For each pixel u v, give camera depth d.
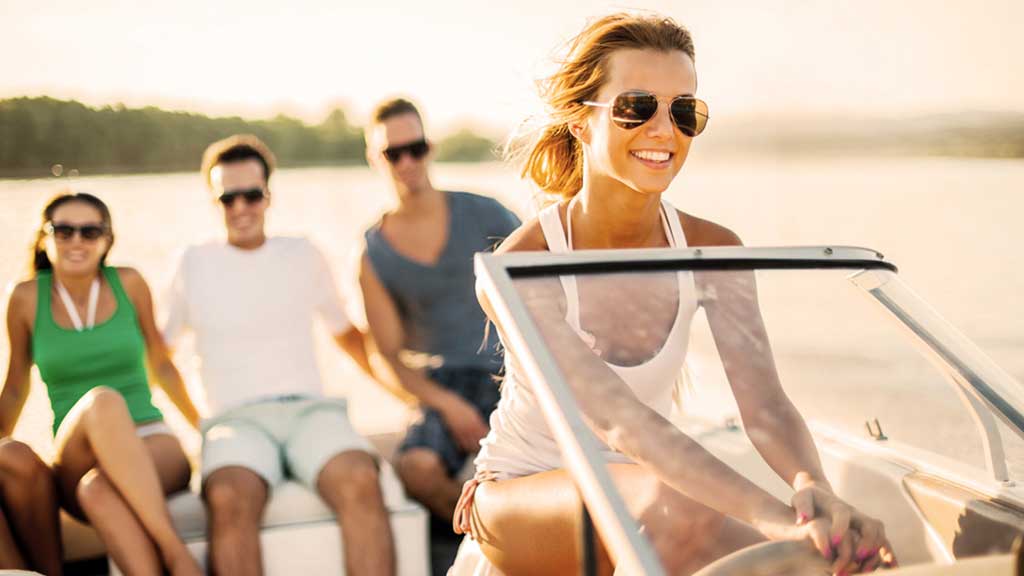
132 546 3.00
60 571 3.19
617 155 1.95
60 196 3.52
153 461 3.31
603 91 1.97
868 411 1.87
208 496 3.18
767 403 1.83
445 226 4.09
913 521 1.76
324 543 3.22
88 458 3.08
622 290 1.81
